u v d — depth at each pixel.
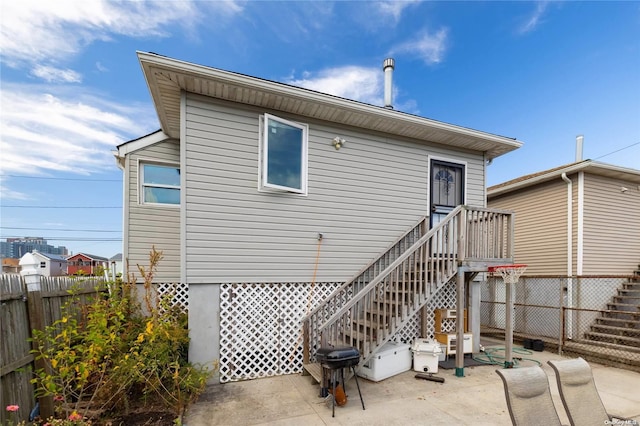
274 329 5.07
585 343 6.85
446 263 5.52
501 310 8.80
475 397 4.13
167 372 3.73
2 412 2.61
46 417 3.08
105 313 3.58
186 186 4.67
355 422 3.44
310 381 4.72
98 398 3.31
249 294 4.95
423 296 4.96
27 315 3.07
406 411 3.71
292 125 5.31
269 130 5.13
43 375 2.81
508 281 5.36
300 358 5.20
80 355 3.46
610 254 8.11
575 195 7.90
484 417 3.57
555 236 8.31
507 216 5.78
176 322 4.92
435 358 5.09
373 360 4.71
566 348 6.45
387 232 6.00
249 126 5.08
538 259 8.73
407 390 4.36
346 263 5.64
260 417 3.55
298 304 5.27
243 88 4.64
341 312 4.30
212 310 4.72
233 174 4.94
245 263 4.94
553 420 2.53
